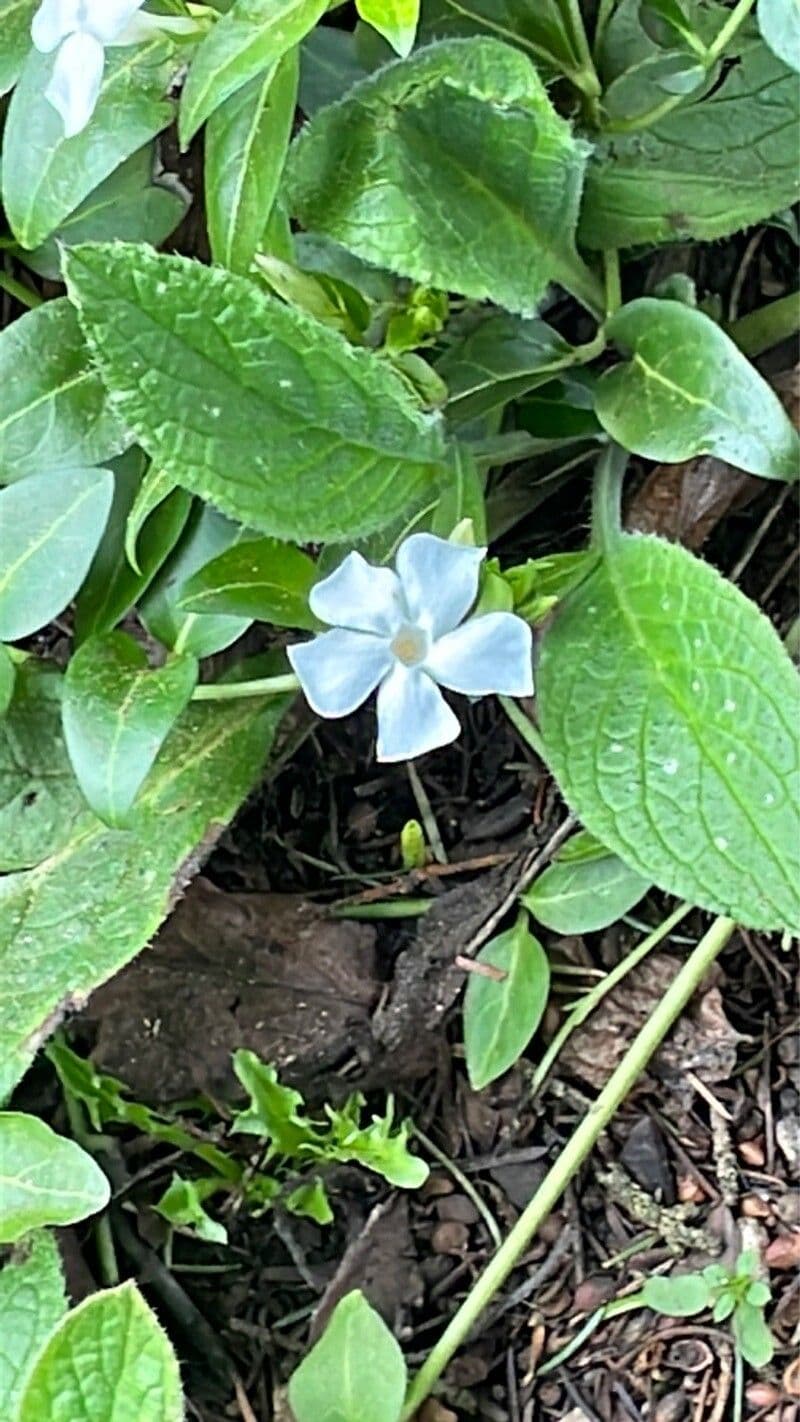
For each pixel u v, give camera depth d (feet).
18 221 1.10
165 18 1.06
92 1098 1.19
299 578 1.06
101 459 1.12
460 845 1.25
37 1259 1.11
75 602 1.18
